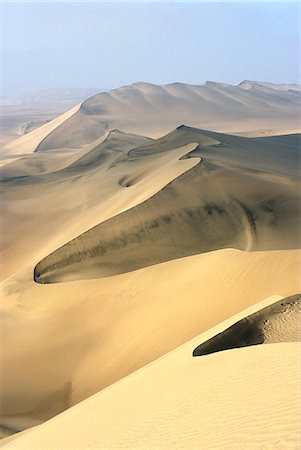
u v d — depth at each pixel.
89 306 23.64
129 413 9.88
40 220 44.91
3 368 20.27
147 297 22.59
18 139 149.50
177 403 9.11
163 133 124.06
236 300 19.69
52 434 11.34
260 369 8.98
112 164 57.78
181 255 30.64
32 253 38.16
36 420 17.94
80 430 10.45
